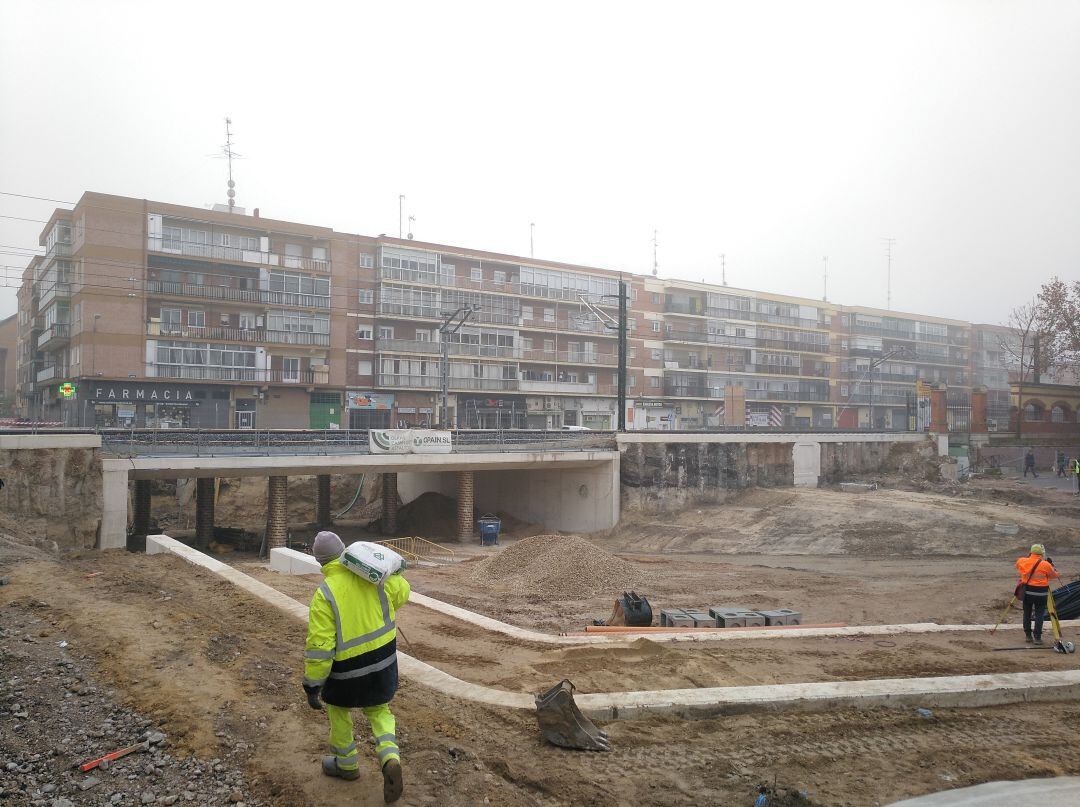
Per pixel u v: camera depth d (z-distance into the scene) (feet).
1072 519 97.50
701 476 120.88
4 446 64.49
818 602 59.00
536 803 15.79
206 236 152.66
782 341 245.65
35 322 169.58
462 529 111.55
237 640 24.98
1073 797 17.98
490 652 30.01
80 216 141.90
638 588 62.90
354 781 15.28
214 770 15.57
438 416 179.83
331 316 165.99
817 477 134.31
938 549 90.12
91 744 16.47
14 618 26.40
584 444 118.73
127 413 141.49
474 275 191.01
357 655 14.46
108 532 71.46
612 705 21.77
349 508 137.49
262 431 95.86
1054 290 198.49
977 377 294.25
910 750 20.70
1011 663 31.83
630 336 215.72
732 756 19.45
